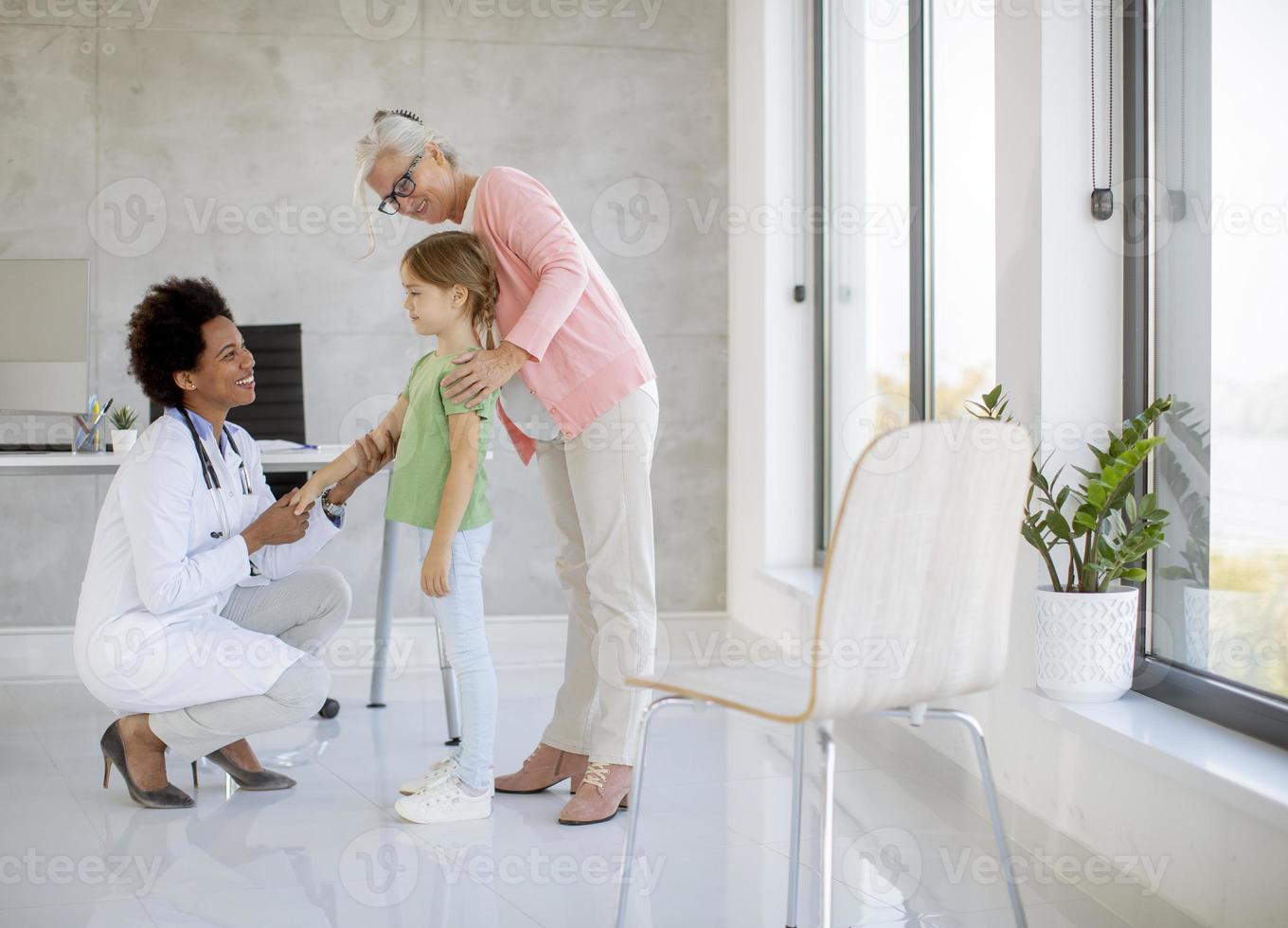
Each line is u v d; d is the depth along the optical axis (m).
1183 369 2.23
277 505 2.52
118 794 2.62
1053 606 2.19
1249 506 2.05
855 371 3.88
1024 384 2.42
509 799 2.58
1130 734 1.96
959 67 3.10
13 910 1.93
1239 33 2.06
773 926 1.88
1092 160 2.36
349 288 4.30
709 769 2.83
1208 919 1.78
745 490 4.34
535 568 4.42
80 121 4.16
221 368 2.45
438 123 4.33
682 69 4.46
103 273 4.18
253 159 4.24
